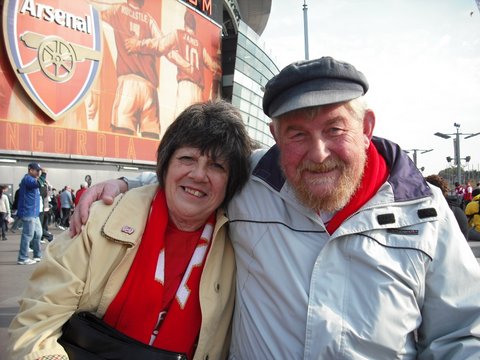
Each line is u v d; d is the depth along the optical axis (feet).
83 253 5.67
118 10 72.08
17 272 22.29
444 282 4.98
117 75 71.72
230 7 131.64
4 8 56.18
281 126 5.26
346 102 4.98
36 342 5.04
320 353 4.84
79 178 66.49
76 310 5.62
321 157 4.96
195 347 6.02
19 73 57.47
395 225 5.11
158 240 5.83
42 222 36.50
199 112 6.09
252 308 5.74
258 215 5.81
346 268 5.15
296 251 5.39
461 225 16.51
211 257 6.16
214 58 98.43
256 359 5.57
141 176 7.21
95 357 5.02
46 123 61.52
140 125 75.97
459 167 58.29
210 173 5.90
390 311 4.83
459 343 4.77
